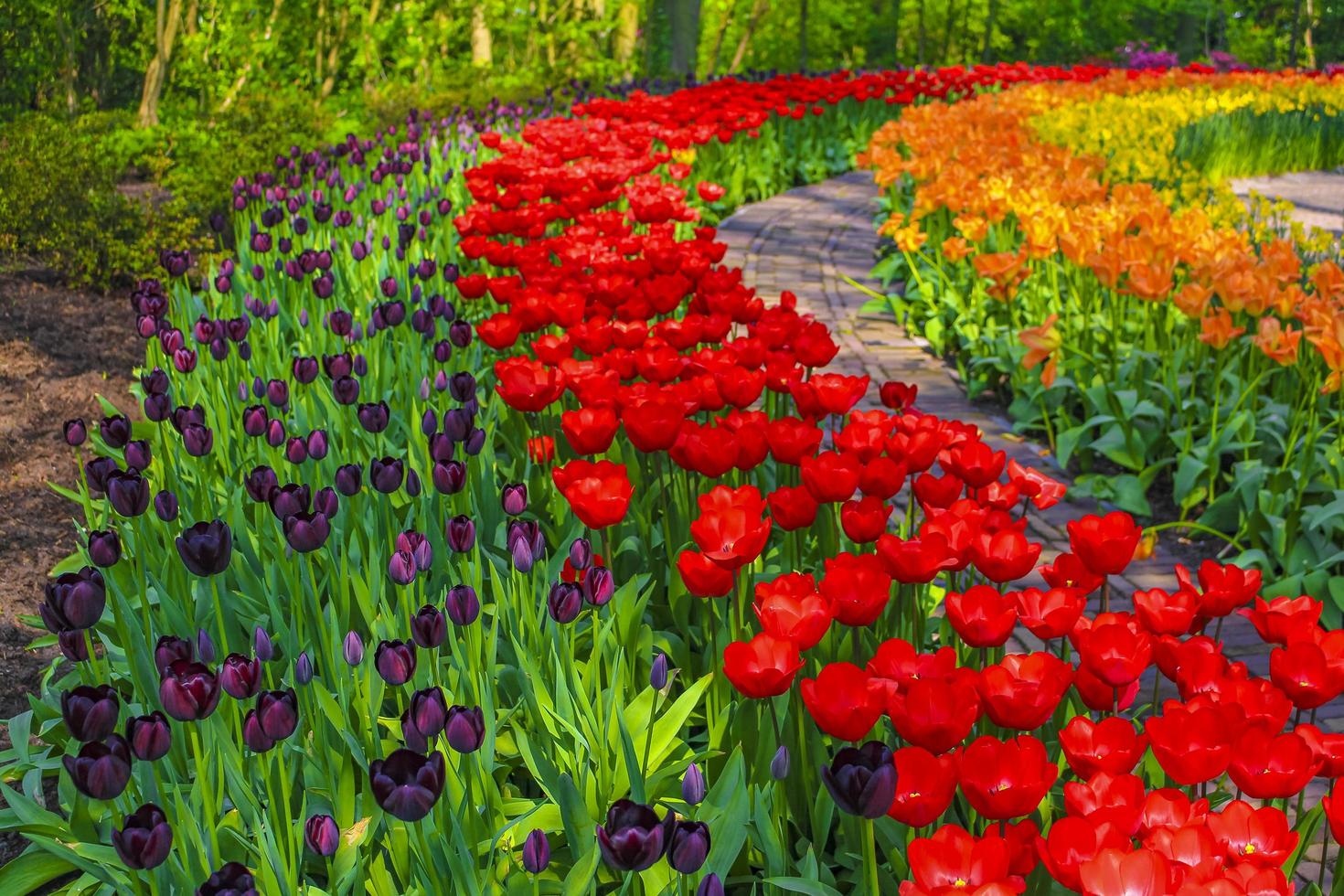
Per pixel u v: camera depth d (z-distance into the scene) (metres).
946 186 8.00
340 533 3.60
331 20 17.44
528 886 2.19
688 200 12.00
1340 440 4.89
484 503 3.79
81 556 4.05
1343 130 17.92
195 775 2.65
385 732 2.93
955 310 7.72
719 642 3.02
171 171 11.45
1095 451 6.06
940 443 3.17
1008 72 22.44
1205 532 5.22
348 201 8.20
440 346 4.52
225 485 4.02
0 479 5.32
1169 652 2.32
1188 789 2.56
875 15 42.12
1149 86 18.83
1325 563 4.46
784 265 10.12
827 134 16.41
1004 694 2.16
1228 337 5.09
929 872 1.81
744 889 2.63
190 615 3.09
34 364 6.68
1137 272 5.41
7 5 12.38
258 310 5.22
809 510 2.93
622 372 4.04
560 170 7.86
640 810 1.81
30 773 2.91
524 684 2.79
